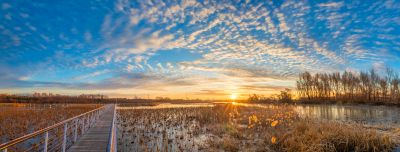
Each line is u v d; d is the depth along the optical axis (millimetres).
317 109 36062
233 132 13789
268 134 12773
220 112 26109
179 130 15812
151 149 10609
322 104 52781
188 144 11703
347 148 9766
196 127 16406
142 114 27328
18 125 16172
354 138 10141
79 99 99688
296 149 9703
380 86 53094
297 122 15289
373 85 53594
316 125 12977
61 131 13531
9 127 15320
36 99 86375
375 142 9984
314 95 68125
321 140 10102
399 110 32156
